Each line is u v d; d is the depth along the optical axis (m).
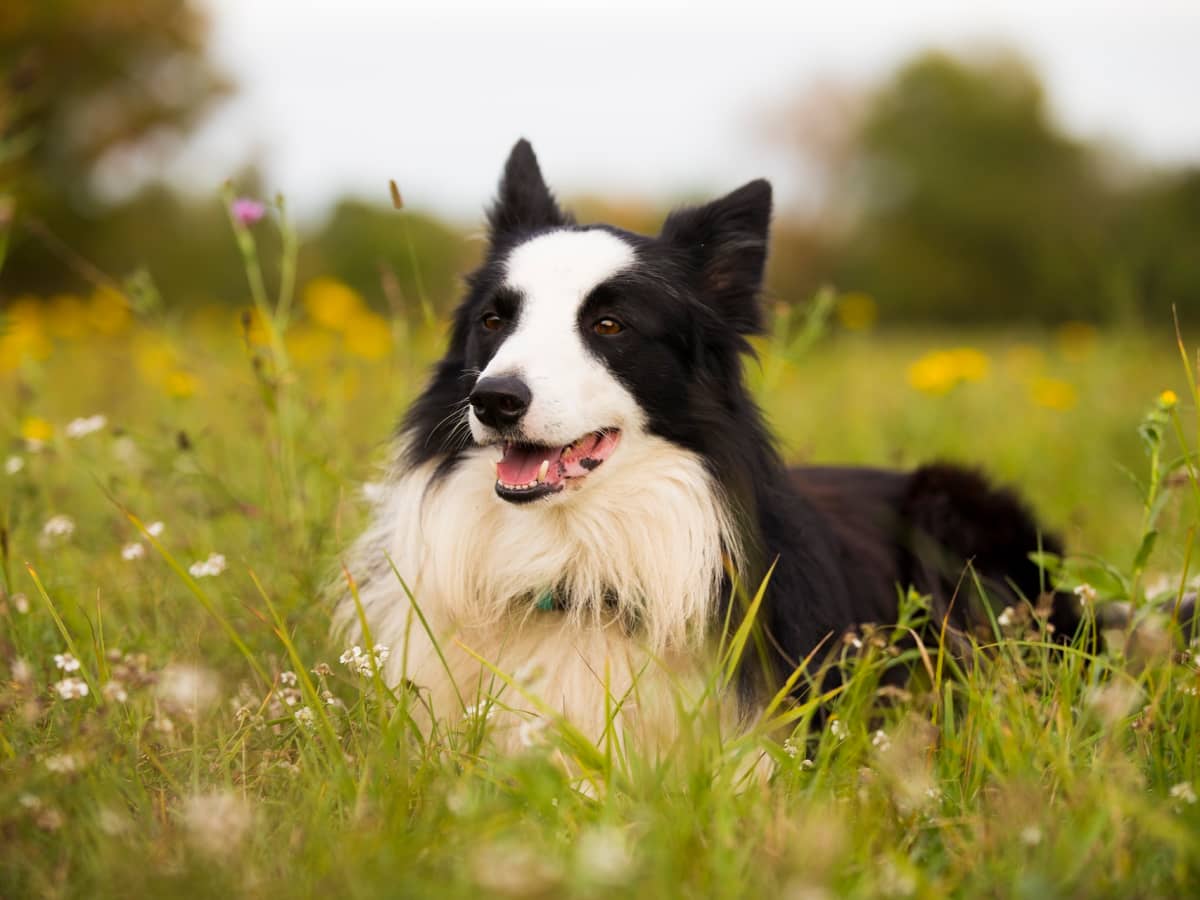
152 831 2.38
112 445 4.91
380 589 3.63
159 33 23.97
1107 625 4.04
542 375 3.31
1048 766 2.65
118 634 3.49
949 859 2.37
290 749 2.77
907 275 43.56
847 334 10.62
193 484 4.45
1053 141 46.09
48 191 21.23
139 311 4.89
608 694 2.79
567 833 2.42
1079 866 2.16
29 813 2.28
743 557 3.44
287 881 2.17
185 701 2.76
